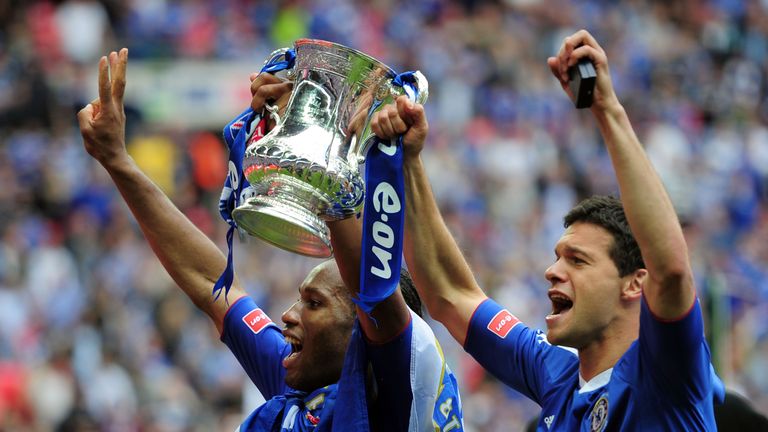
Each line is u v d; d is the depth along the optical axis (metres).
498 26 33.88
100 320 19.98
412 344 6.18
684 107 33.78
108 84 6.66
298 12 31.53
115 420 18.14
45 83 26.20
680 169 30.81
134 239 22.25
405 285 6.90
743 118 34.41
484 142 28.89
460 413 6.32
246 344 7.17
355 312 6.46
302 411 6.48
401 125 5.72
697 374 5.66
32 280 20.98
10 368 18.17
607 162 29.28
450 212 25.84
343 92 5.94
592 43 5.53
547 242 26.45
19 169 24.17
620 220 6.14
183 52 28.58
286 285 20.98
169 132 26.50
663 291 5.54
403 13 33.00
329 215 5.89
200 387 18.83
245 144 6.15
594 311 6.09
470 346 6.79
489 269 23.69
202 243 7.23
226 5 30.83
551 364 6.53
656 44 36.41
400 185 5.75
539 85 32.03
